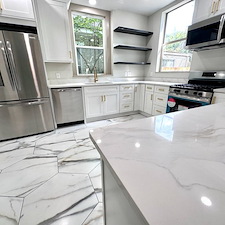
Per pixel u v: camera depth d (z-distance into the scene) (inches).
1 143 83.5
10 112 84.2
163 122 27.1
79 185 52.8
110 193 24.1
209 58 91.9
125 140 20.4
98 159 67.8
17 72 80.4
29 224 39.8
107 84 113.9
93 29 126.2
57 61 101.3
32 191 50.2
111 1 108.3
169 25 123.5
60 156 70.3
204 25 76.9
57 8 92.7
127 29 122.2
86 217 41.5
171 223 9.5
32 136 92.7
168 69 129.8
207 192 11.8
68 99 102.6
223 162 15.4
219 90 68.1
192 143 19.3
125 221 19.8
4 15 74.5
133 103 132.5
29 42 79.8
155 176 13.6
